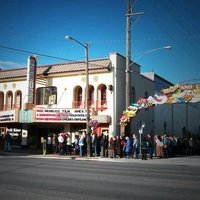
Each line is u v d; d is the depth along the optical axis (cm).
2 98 3953
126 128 3036
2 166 1767
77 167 1797
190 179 1403
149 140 2834
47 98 3584
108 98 3259
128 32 3000
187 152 3369
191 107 5881
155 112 4322
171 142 3108
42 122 3381
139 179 1363
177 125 5094
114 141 2808
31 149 3625
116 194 1031
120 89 3341
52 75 3553
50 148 3262
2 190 1070
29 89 3438
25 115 3412
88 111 2897
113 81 3256
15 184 1182
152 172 1652
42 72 3594
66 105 3469
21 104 3794
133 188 1142
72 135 3431
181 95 2823
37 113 3341
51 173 1491
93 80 3350
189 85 2814
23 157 2617
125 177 1415
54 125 3584
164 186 1198
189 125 5681
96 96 3316
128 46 2991
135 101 3656
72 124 3447
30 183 1206
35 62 3500
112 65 3281
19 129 3797
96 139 2930
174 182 1301
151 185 1215
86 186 1160
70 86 3469
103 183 1234
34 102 3478
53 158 2641
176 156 3159
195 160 2623
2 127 3931
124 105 3409
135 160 2591
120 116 3312
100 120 3188
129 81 2986
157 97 2909
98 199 955
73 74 3453
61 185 1172
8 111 3541
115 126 3216
